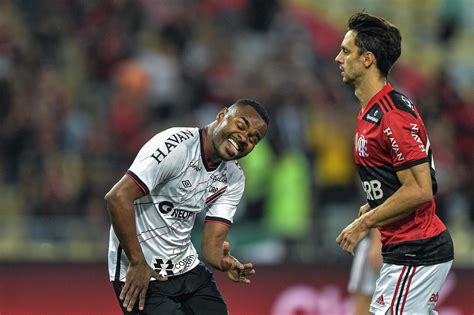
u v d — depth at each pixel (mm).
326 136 37875
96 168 34938
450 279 30797
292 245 32812
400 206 16375
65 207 33000
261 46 44875
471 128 42406
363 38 17016
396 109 16656
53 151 35719
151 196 17109
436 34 51531
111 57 41438
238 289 30219
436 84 43594
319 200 35375
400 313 17156
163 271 17547
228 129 16766
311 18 50844
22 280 29219
